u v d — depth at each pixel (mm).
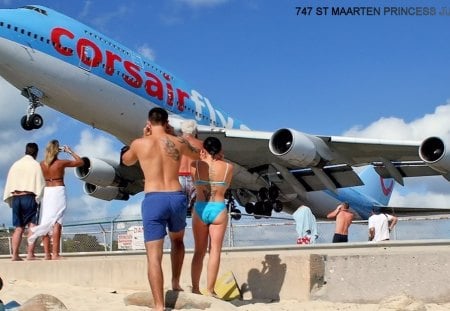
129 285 7711
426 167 18828
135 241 11422
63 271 8438
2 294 6660
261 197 21844
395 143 17250
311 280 6133
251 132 18375
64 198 8820
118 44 17281
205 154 5996
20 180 8758
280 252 7656
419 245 6867
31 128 15836
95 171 19562
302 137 16172
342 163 18719
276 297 6340
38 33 15219
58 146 8828
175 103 18609
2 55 14719
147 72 17703
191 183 7324
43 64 15164
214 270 5863
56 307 4676
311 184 21062
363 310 5500
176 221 5230
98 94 16188
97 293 7012
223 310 5227
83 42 15906
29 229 8938
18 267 8953
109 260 7977
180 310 5223
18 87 15656
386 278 5922
